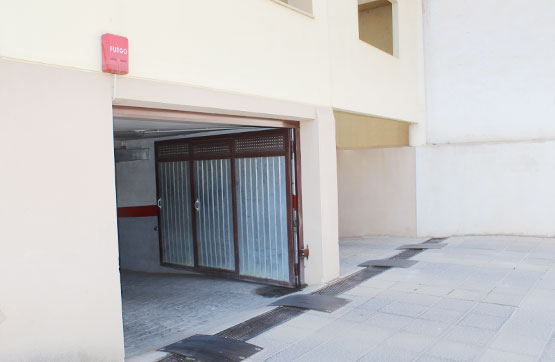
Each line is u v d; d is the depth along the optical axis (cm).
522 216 883
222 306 609
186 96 439
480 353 382
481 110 948
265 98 536
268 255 670
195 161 755
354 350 402
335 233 651
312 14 626
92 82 362
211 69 467
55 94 339
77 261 351
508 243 839
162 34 418
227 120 527
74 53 351
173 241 808
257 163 673
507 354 377
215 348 418
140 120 506
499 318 461
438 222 961
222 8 480
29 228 326
